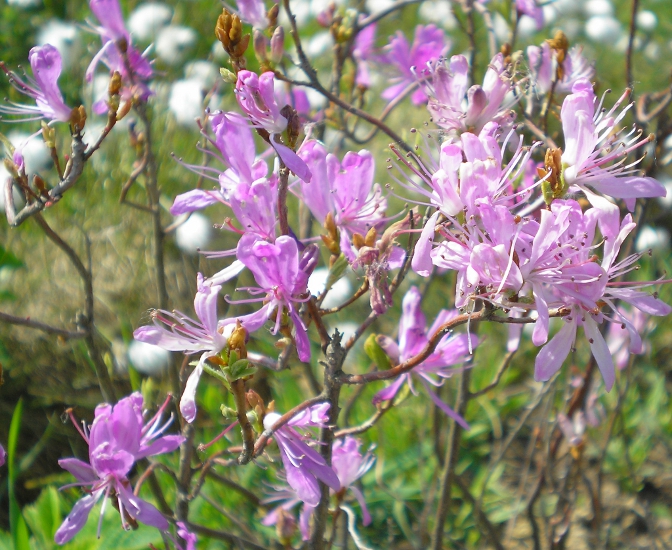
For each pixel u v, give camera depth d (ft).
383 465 1.34
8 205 0.81
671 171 1.53
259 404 0.72
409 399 1.46
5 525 1.28
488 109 0.79
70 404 1.42
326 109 1.10
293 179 0.81
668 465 1.52
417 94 1.10
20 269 1.58
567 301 0.69
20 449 1.36
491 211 0.66
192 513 1.12
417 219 0.76
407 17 2.18
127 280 1.57
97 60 0.89
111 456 0.71
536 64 0.96
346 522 1.09
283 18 1.69
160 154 1.60
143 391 0.95
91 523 1.01
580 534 1.39
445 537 1.33
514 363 1.61
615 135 0.74
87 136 1.55
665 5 2.65
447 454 1.03
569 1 1.99
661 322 1.68
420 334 0.80
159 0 2.03
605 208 0.68
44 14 2.02
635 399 1.51
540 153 0.98
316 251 0.69
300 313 0.74
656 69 2.29
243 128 0.74
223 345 0.68
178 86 1.53
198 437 1.32
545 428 1.18
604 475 1.49
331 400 0.74
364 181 0.79
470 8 1.05
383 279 0.72
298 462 0.72
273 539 1.19
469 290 0.68
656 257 1.68
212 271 1.50
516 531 1.37
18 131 1.67
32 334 1.50
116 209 1.63
